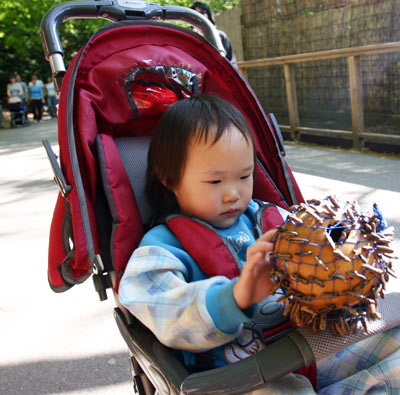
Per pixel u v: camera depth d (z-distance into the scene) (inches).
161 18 73.2
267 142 66.4
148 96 64.1
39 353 89.4
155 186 55.1
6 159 297.0
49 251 60.0
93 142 56.7
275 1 328.2
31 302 107.0
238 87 67.3
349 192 153.0
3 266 125.5
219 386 37.3
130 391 78.2
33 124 570.6
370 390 43.6
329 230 36.9
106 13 69.0
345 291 35.4
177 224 49.9
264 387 40.1
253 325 48.1
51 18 65.1
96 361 86.2
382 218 38.6
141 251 48.1
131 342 48.6
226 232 51.4
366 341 46.4
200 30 75.9
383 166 182.1
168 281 45.3
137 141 63.1
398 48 187.6
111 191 53.0
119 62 62.2
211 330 40.3
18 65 767.1
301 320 39.2
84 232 50.7
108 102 61.6
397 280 92.1
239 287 39.4
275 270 38.1
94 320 98.7
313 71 255.3
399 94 221.5
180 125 48.7
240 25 363.9
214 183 48.0
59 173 53.1
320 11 298.7
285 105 271.9
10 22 523.5
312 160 204.4
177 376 39.8
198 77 67.1
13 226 156.5
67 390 79.6
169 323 41.8
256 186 64.1
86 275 53.8
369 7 269.3
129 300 44.9
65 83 56.4
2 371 85.0
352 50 204.2
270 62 256.2
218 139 47.3
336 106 245.6
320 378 47.4
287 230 37.8
